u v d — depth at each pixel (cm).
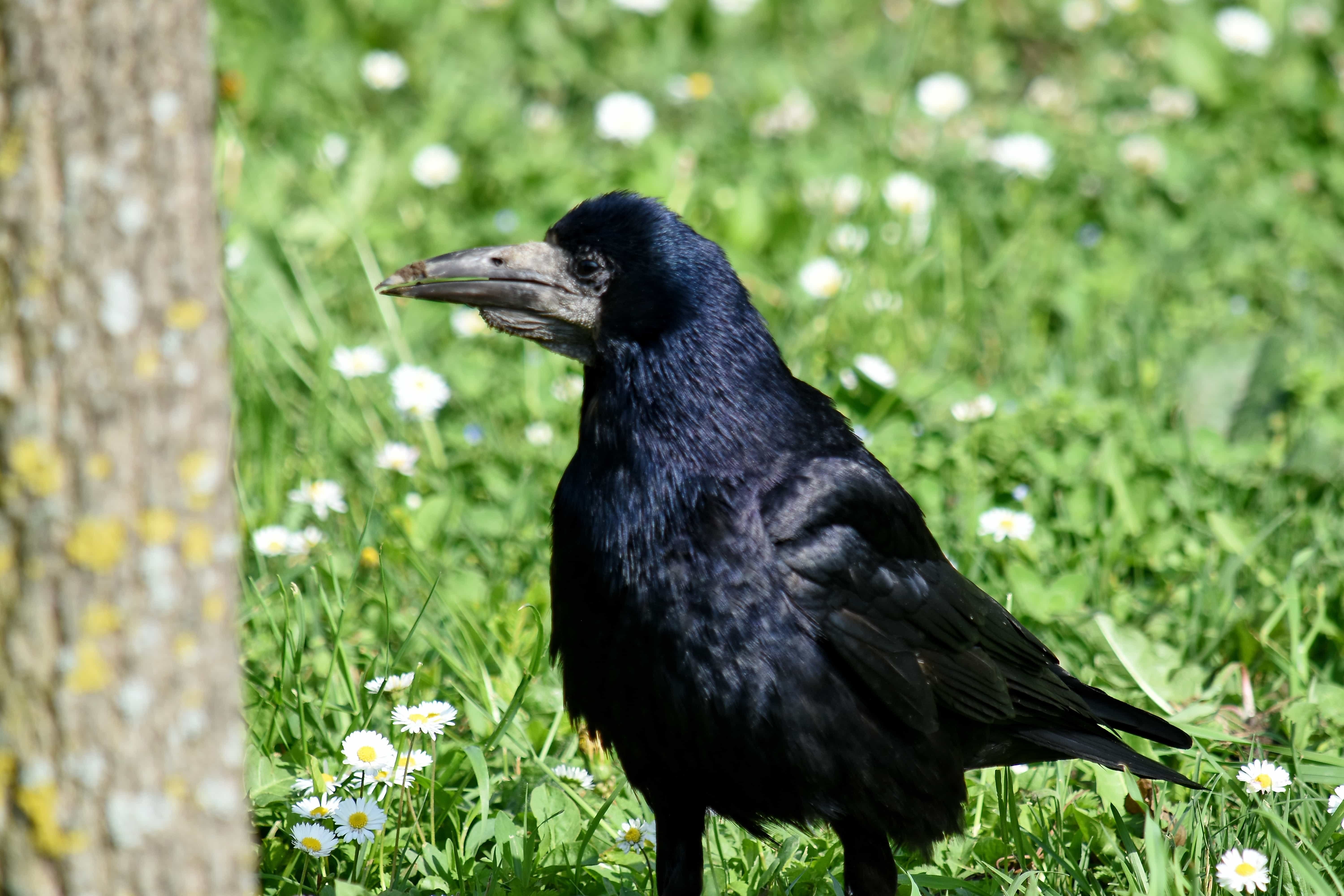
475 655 877
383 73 1673
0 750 445
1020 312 1348
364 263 1309
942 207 1474
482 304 745
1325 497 1085
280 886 679
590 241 734
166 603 449
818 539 686
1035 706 768
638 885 734
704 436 695
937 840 714
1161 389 1239
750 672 668
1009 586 973
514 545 1008
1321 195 1605
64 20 420
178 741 458
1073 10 1955
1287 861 661
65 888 452
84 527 437
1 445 433
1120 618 958
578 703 700
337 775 759
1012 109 1756
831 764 681
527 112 1700
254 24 1655
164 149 434
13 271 427
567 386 1205
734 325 716
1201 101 1764
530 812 749
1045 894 689
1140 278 1396
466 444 1130
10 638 439
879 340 1295
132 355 435
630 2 1806
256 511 1044
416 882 707
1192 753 812
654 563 675
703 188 1517
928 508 1038
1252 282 1430
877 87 1766
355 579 959
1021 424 1113
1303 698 857
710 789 691
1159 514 1050
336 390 1189
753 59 1839
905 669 696
